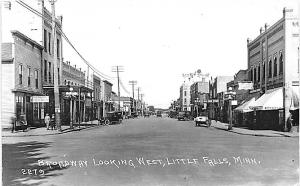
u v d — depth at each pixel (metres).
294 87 31.97
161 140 24.14
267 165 13.26
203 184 10.09
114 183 10.17
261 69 39.97
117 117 59.16
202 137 27.22
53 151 17.41
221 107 61.47
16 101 33.22
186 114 86.06
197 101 78.44
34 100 33.12
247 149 18.41
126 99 124.44
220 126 47.00
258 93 39.91
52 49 45.62
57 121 33.22
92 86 69.19
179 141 23.34
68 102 51.91
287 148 18.95
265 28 38.75
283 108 32.59
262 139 25.31
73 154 16.17
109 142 22.47
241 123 46.91
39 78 40.19
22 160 14.38
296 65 32.00
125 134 30.75
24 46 35.62
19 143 21.70
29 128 34.88
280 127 33.53
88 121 65.50
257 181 10.52
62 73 49.62
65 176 11.15
